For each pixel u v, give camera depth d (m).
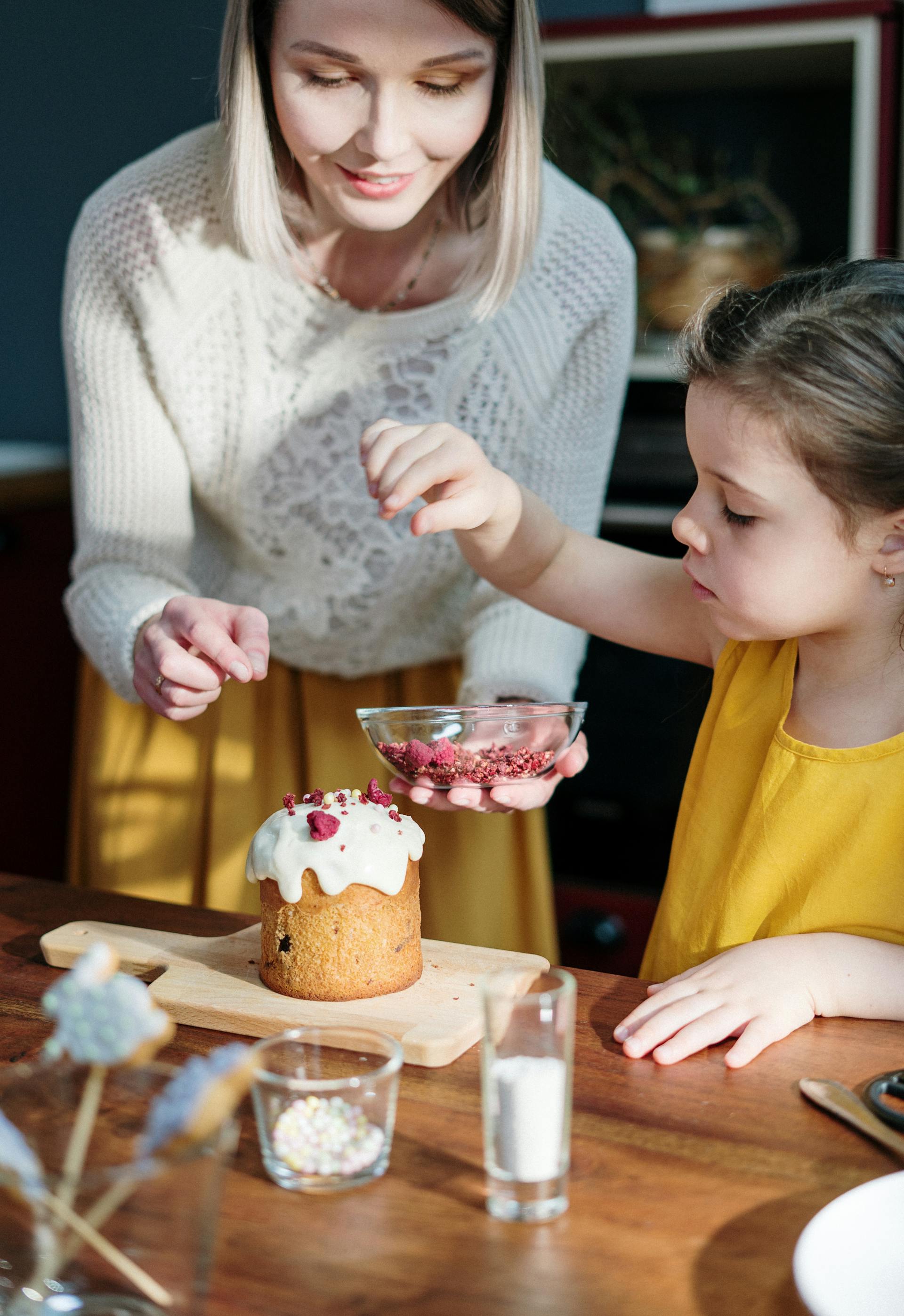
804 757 1.14
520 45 1.34
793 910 1.14
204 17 2.67
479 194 1.50
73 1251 0.67
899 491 1.01
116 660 1.45
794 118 2.62
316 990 1.02
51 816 2.65
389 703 1.78
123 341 1.57
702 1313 0.67
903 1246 0.69
